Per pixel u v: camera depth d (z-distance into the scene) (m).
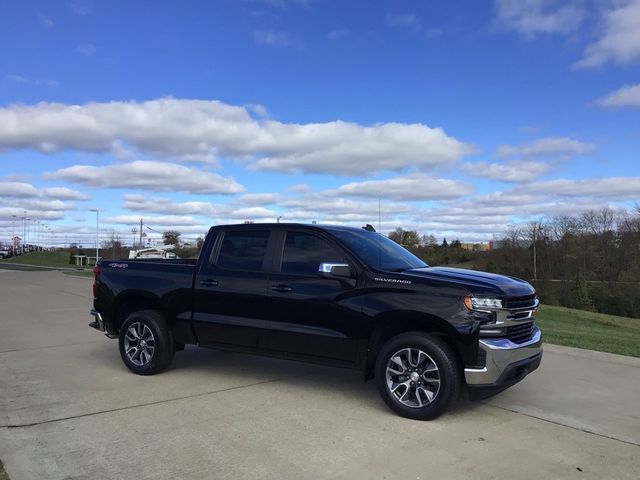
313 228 6.27
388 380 5.48
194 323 6.79
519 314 5.47
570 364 8.02
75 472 4.08
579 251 51.03
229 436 4.85
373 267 5.83
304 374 7.19
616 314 44.09
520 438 4.88
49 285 24.42
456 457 4.42
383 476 4.05
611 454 4.54
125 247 86.75
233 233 6.80
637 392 6.46
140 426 5.10
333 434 4.93
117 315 7.57
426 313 5.31
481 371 5.09
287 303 6.11
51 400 5.95
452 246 58.66
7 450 4.49
